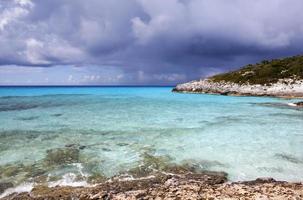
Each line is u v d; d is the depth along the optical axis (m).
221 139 18.09
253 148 15.92
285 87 59.06
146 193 9.29
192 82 86.94
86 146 16.42
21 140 17.81
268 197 8.78
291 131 20.64
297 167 12.91
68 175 11.86
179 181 10.70
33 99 54.59
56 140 17.88
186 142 17.34
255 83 66.31
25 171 12.30
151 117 27.86
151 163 13.40
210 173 12.12
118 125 23.20
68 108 36.72
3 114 30.39
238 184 10.36
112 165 13.12
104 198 9.09
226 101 47.78
